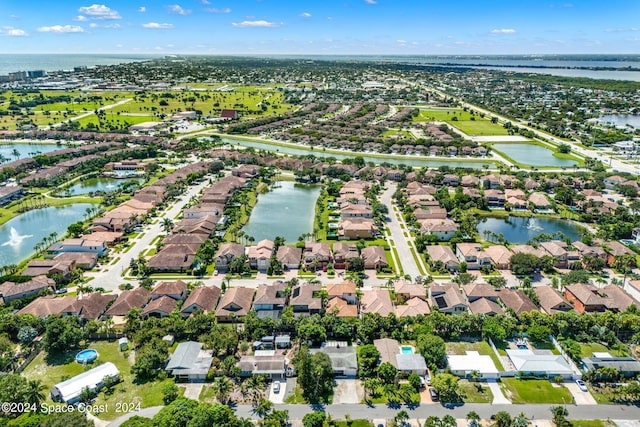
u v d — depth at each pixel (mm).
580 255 158625
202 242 168500
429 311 124312
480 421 88875
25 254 167375
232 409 91125
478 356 106312
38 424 81938
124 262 158875
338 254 156750
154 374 101062
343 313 122562
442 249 160625
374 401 94625
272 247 160875
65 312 122000
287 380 100688
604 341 114000
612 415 90812
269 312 124562
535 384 99312
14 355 108062
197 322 115062
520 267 149500
